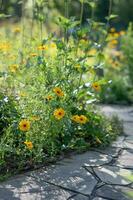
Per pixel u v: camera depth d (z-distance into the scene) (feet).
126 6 58.18
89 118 17.53
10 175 13.65
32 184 13.21
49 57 17.57
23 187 12.98
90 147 16.76
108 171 14.49
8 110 15.64
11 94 16.39
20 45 20.17
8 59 18.70
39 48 17.35
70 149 16.15
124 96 27.53
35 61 17.46
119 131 19.13
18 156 14.52
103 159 15.61
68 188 13.05
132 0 58.34
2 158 14.03
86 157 15.71
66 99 16.63
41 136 15.02
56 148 15.49
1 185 13.06
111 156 15.98
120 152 16.51
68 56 17.67
